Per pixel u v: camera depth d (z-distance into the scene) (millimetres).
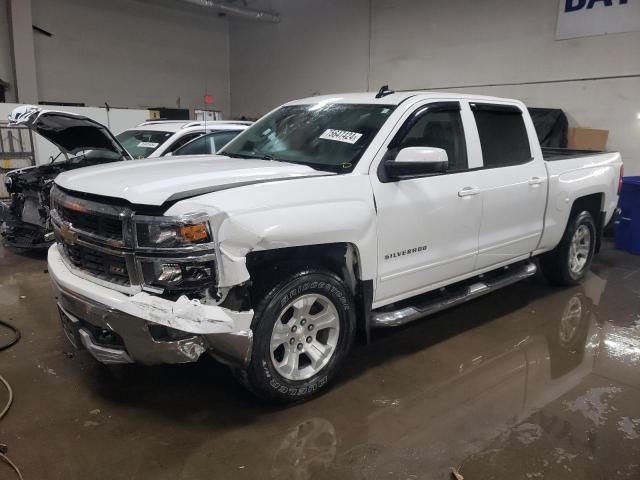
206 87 16203
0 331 3947
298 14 14242
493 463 2520
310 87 14406
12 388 3119
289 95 15070
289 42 14680
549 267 5141
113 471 2400
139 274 2529
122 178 2789
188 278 2469
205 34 15938
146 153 6340
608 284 5477
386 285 3250
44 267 5699
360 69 13000
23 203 6113
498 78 10258
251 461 2492
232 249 2465
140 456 2512
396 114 3355
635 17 8250
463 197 3613
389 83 12375
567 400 3117
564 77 9273
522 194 4152
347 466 2473
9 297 4707
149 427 2754
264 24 15250
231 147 3990
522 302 4867
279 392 2848
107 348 2734
